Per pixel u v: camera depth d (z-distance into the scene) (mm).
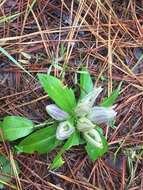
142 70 324
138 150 309
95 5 327
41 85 303
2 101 298
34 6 320
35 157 293
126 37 328
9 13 315
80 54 316
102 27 325
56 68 307
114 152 305
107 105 290
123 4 336
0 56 304
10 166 286
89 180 296
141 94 317
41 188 289
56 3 324
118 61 322
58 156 276
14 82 302
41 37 313
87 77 302
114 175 302
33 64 307
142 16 335
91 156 289
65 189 292
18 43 307
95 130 279
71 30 318
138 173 306
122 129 309
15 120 286
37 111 300
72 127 278
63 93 284
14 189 287
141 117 314
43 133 284
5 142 288
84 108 275
